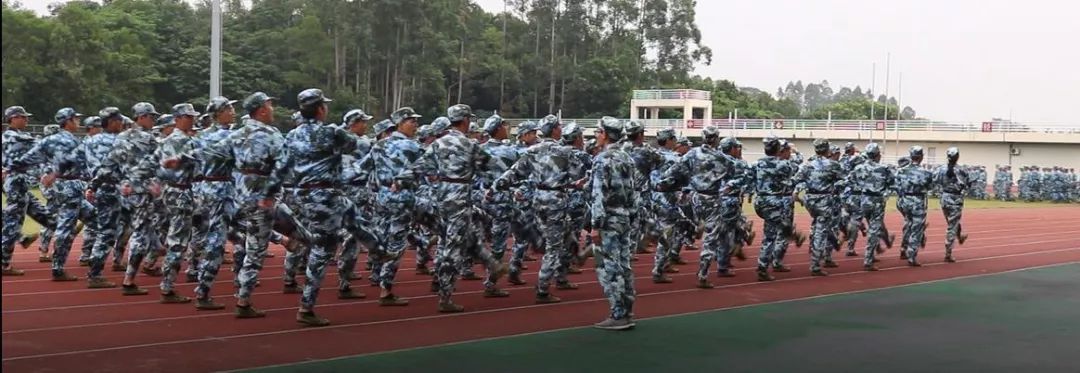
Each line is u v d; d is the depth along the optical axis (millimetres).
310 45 36781
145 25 35406
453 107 8781
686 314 8883
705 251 10719
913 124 49594
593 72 48375
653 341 7531
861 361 6957
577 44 49062
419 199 8930
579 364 6633
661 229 11164
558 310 9000
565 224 9477
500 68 46062
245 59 36969
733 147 11125
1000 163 48188
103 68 29781
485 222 10508
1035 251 16703
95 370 6129
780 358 7004
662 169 12180
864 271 12914
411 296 9766
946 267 13648
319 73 38344
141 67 31734
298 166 7734
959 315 9117
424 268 11703
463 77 45750
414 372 6285
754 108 65000
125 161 9469
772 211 11523
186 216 8797
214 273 8445
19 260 11914
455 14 44000
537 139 12352
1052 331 8297
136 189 9141
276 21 39312
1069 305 9844
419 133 11141
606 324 7988
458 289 10344
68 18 28641
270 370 6230
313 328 7766
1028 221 25688
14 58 23844
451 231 8672
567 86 48812
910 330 8258
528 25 49281
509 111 47500
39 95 26859
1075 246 17953
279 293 9742
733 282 11430
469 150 8695
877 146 13141
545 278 9398
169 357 6559
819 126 50406
